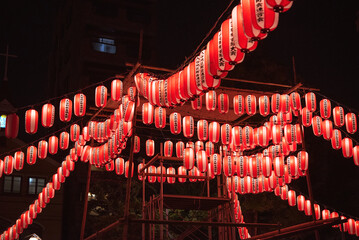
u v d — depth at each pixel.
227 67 6.36
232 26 5.78
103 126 12.62
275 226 9.52
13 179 25.19
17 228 16.88
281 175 11.69
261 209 18.22
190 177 11.18
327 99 11.16
